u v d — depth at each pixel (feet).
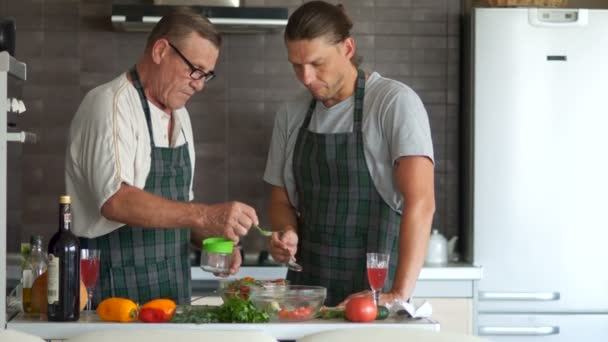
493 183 14.14
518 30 14.08
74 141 8.57
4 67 7.58
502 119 14.10
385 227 9.50
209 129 14.99
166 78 8.80
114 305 7.29
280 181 10.39
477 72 14.10
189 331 6.16
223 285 8.12
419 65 15.11
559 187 14.16
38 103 14.75
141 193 8.18
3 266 7.45
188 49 8.71
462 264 14.08
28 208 14.75
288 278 10.19
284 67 15.01
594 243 14.21
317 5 9.16
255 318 7.22
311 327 7.14
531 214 14.15
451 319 13.58
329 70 9.21
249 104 14.99
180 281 9.34
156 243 9.07
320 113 9.78
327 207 9.68
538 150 14.14
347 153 9.50
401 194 9.45
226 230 8.00
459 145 15.17
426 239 9.04
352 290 9.57
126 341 6.04
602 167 14.20
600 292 14.20
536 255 14.16
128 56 14.80
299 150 9.95
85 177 8.61
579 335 14.15
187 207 8.08
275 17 13.71
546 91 14.12
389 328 6.24
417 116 9.21
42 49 14.73
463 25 15.06
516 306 14.12
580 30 14.12
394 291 8.79
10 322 7.22
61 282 7.27
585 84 14.16
